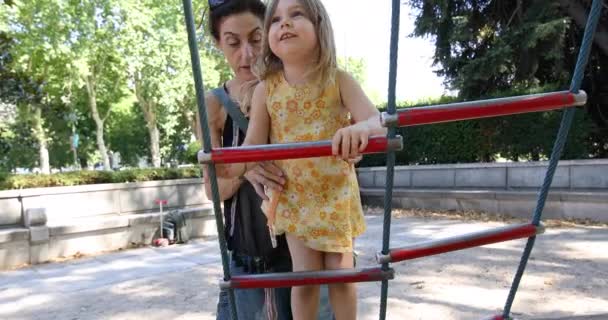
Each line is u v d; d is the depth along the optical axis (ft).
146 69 80.02
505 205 30.45
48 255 25.31
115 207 29.99
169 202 32.37
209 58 76.69
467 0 37.60
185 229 29.50
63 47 72.43
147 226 28.84
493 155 36.45
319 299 5.93
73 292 18.10
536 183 30.83
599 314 9.93
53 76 82.94
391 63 4.05
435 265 18.11
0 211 25.73
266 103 5.73
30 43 69.92
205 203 34.04
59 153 122.42
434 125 38.55
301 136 5.46
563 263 17.43
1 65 26.96
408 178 38.65
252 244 6.33
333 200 5.47
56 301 16.89
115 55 79.77
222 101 6.38
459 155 37.04
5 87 27.43
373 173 41.14
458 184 35.42
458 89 37.45
